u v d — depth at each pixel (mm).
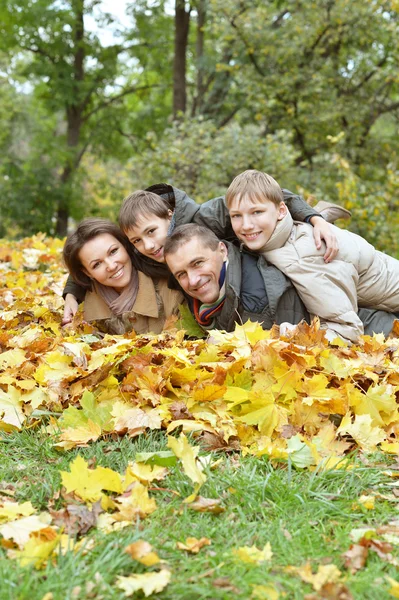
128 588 1472
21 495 1952
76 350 2801
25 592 1457
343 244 3283
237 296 3129
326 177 12805
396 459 2260
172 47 19375
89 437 2289
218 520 1844
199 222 3461
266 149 11367
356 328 3123
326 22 13281
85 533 1754
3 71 22953
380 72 13859
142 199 3324
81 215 19516
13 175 18938
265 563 1623
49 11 17594
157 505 1913
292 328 2992
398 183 9453
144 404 2506
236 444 2338
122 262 3404
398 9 10156
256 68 14117
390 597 1495
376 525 1824
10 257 6004
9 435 2404
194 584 1535
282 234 3186
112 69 19109
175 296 3504
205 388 2477
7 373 2768
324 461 2143
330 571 1547
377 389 2504
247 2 13344
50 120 23578
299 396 2494
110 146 20922
